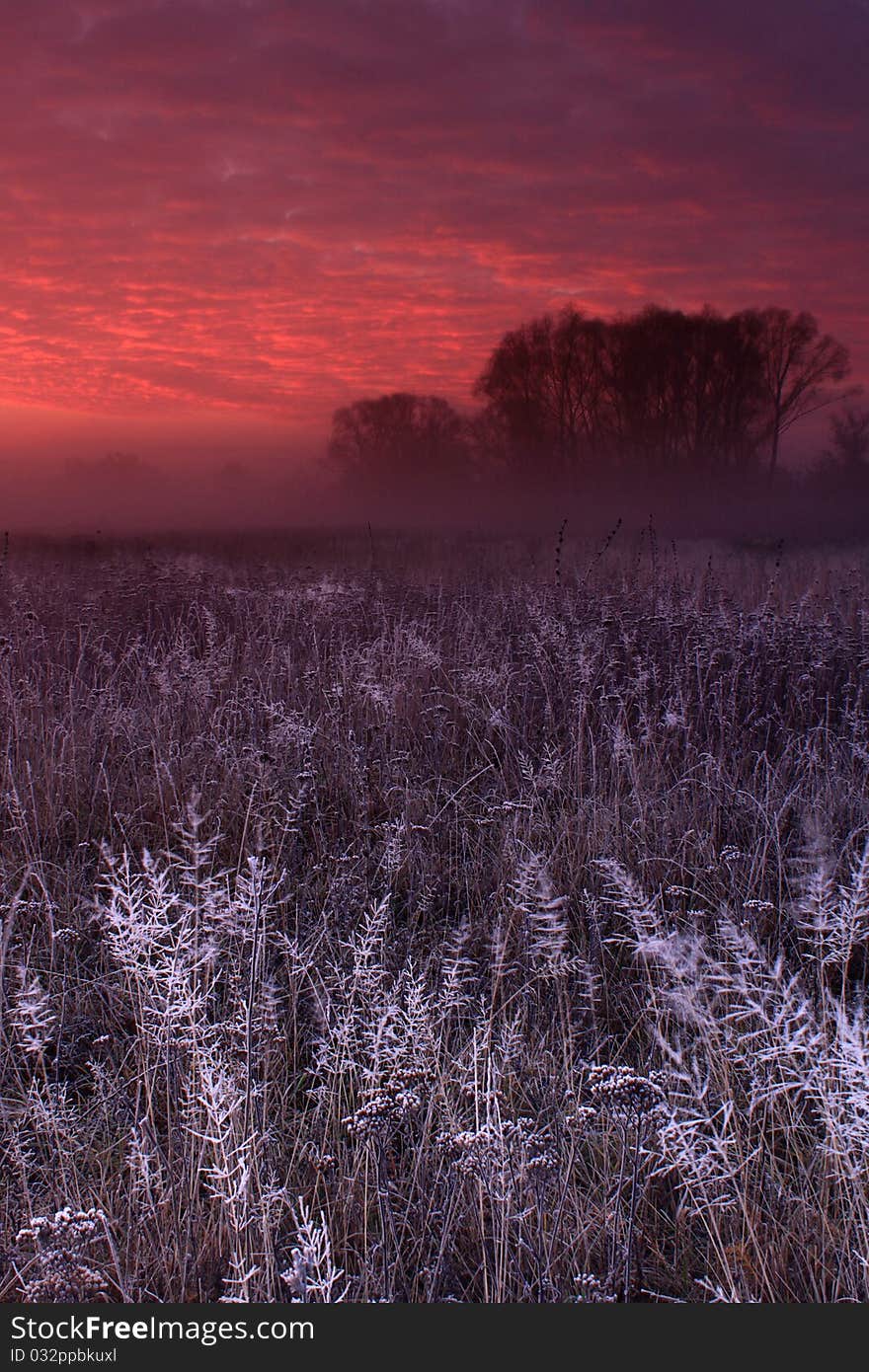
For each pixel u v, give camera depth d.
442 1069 2.82
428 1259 2.29
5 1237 2.26
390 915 3.79
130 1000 3.28
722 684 6.21
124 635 8.45
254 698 6.23
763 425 58.84
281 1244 2.34
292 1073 3.10
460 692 6.61
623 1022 3.33
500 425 66.56
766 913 3.72
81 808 5.07
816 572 13.59
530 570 14.12
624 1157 2.40
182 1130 2.63
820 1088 2.33
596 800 4.82
